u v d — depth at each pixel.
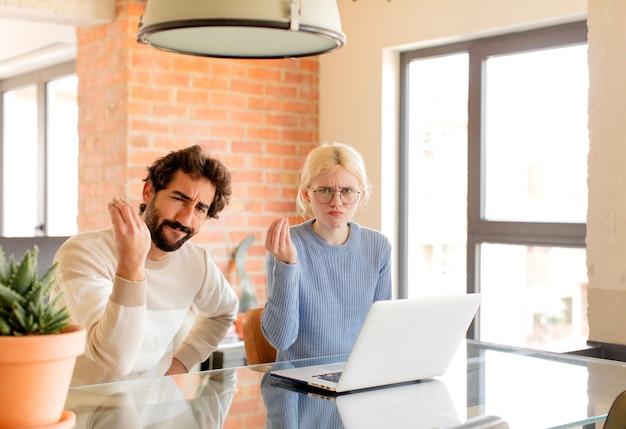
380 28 4.42
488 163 4.11
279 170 4.65
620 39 2.79
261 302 4.59
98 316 1.99
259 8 1.50
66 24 4.28
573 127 3.74
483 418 1.17
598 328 2.87
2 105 6.64
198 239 4.33
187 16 1.50
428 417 1.51
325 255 2.47
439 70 4.33
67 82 5.89
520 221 3.94
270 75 4.59
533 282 3.91
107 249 2.16
